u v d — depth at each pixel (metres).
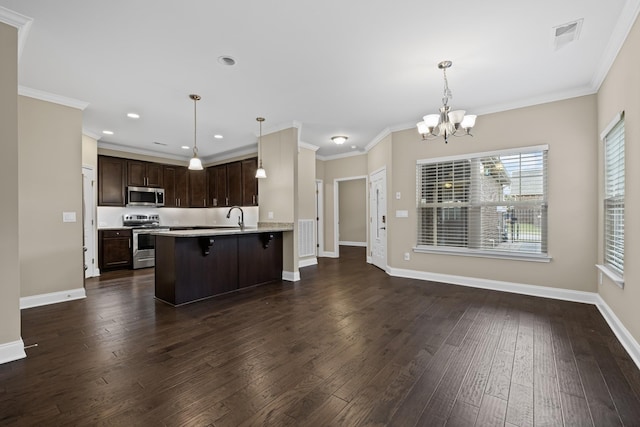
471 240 4.21
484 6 2.08
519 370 2.02
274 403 1.68
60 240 3.62
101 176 5.64
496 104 3.90
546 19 2.22
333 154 7.10
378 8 2.09
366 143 6.07
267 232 4.53
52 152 3.55
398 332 2.66
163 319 3.03
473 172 4.17
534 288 3.75
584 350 2.30
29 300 3.41
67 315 3.14
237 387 1.83
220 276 3.96
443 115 2.99
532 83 3.29
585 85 3.34
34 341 2.50
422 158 4.60
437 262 4.52
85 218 4.96
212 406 1.66
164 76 3.09
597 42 2.52
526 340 2.48
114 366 2.08
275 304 3.50
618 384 1.85
